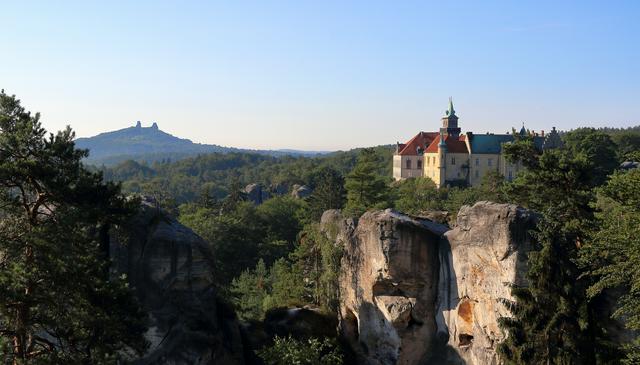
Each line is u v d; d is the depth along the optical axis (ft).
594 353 102.53
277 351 120.47
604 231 93.25
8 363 73.05
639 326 87.45
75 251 77.82
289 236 323.78
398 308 128.57
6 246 75.46
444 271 128.26
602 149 331.16
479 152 471.62
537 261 107.14
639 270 86.58
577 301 105.09
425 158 498.28
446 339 127.24
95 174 87.40
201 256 121.49
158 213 124.88
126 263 118.21
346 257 142.31
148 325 116.16
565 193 117.70
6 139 77.51
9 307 75.36
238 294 151.33
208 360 117.50
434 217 152.35
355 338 141.90
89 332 80.79
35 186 80.28
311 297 164.55
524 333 106.93
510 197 129.49
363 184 279.08
